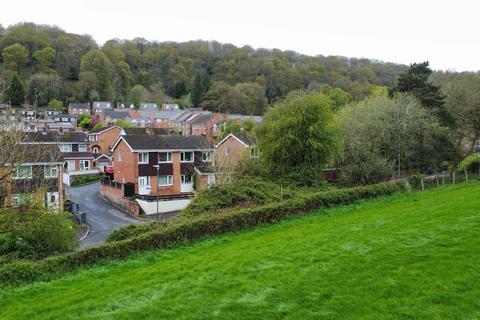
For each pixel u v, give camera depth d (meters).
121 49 159.62
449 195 26.58
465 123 44.97
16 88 96.06
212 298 11.62
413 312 9.73
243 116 107.38
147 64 162.38
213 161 42.34
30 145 27.17
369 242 15.52
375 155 38.16
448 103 47.31
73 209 42.03
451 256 12.88
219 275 13.59
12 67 118.19
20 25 136.38
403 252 13.76
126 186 47.28
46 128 76.62
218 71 150.25
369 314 9.85
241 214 22.05
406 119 41.75
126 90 145.75
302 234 19.12
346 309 10.21
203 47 167.75
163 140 50.59
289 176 35.06
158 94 146.25
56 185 36.56
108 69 136.25
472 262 12.21
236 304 10.99
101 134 75.88
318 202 26.47
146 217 41.91
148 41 176.75
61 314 11.58
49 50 128.75
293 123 35.69
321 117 36.25
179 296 12.02
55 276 15.46
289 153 35.72
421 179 35.38
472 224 16.34
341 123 41.62
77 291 13.62
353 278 11.98
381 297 10.64
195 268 14.84
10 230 18.48
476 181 36.16
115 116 114.12
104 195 52.25
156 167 48.69
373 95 54.00
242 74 141.25
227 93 123.88
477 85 47.78
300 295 11.23
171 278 13.98
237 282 12.70
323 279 12.15
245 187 27.47
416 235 15.72
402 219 19.52
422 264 12.46
